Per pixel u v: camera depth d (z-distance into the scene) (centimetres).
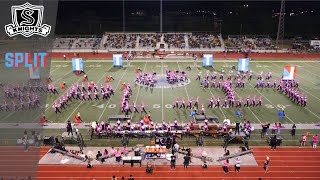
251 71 4462
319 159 1994
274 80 3909
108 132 2275
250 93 3444
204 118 2584
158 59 5509
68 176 1781
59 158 1975
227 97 3216
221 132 2289
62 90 3494
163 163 1941
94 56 5753
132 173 1823
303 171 1852
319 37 7781
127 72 4456
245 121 2508
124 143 2144
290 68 3572
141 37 6894
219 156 2011
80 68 4375
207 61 4869
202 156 1962
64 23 9138
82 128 2442
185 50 6297
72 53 6028
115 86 3694
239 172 1838
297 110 2892
